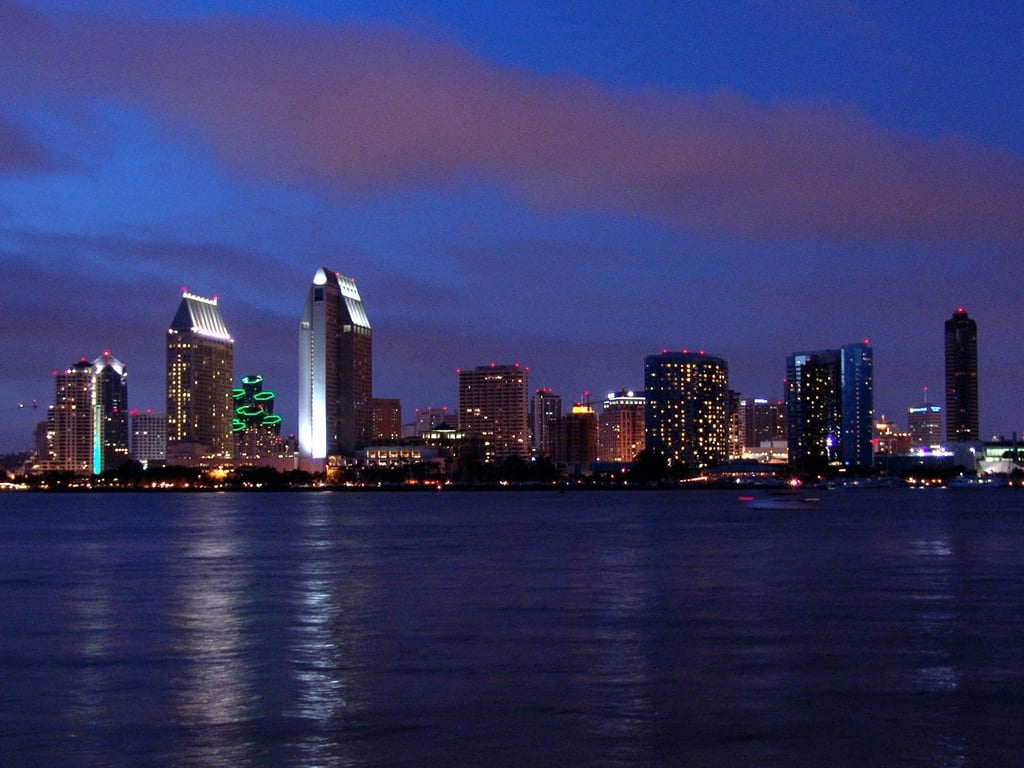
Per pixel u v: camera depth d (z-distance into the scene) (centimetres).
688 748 4350
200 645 6700
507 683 5522
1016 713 4891
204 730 4647
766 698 5175
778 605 8538
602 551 14575
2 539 18688
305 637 6988
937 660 6134
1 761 4231
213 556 14188
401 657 6250
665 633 7100
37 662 6156
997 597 9056
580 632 7162
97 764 4188
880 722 4731
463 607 8462
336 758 4244
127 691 5384
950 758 4219
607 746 4381
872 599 8919
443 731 4603
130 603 8894
